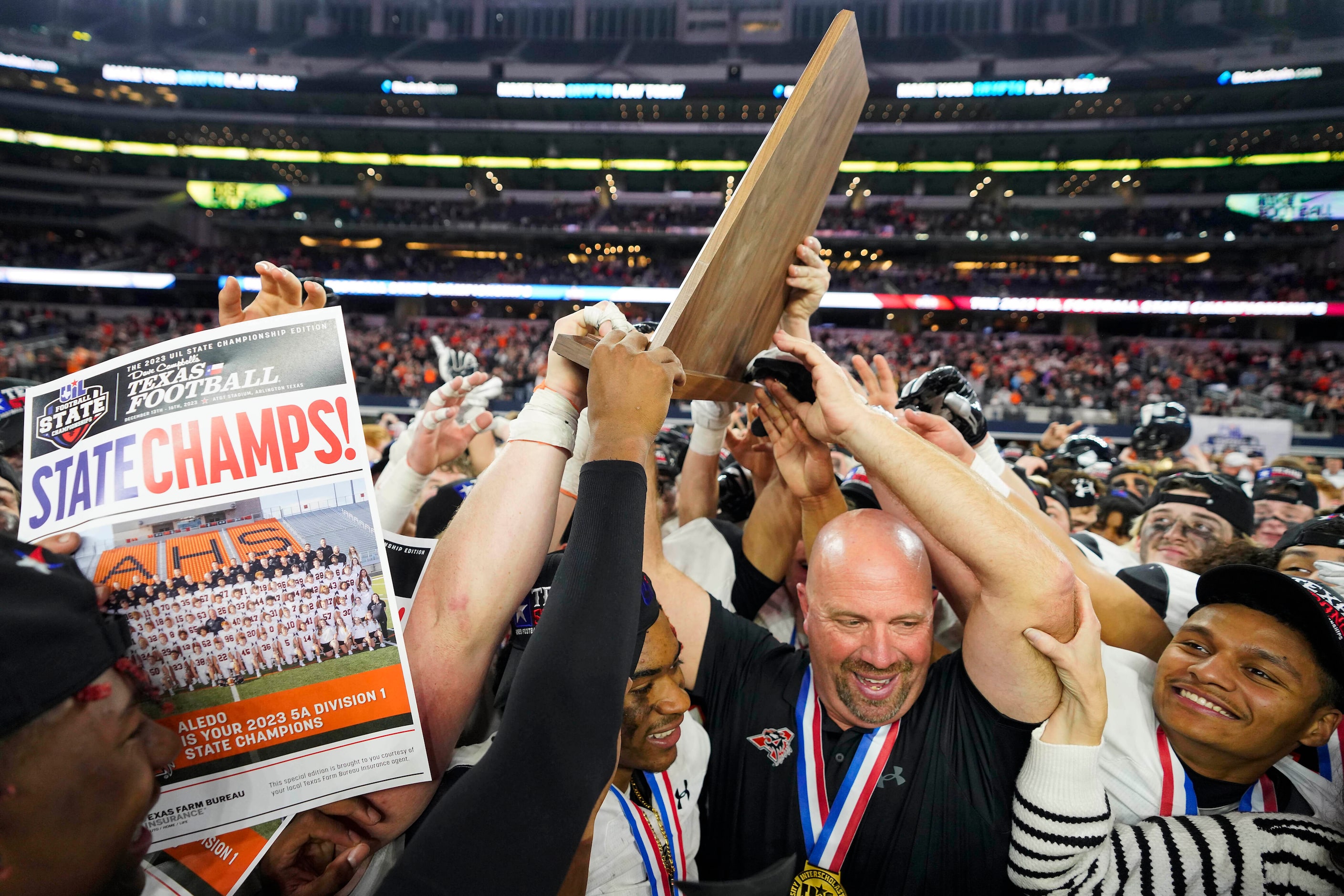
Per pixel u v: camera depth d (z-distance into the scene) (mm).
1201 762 1470
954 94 31453
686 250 34719
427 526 2859
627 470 848
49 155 32938
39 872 629
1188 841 1298
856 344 27797
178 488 845
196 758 809
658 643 1367
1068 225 32594
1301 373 24781
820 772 1521
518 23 39125
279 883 894
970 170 33375
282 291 1138
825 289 1622
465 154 35062
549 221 34281
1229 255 31062
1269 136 30391
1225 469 5906
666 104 33844
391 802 922
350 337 28141
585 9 38969
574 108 34281
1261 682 1371
